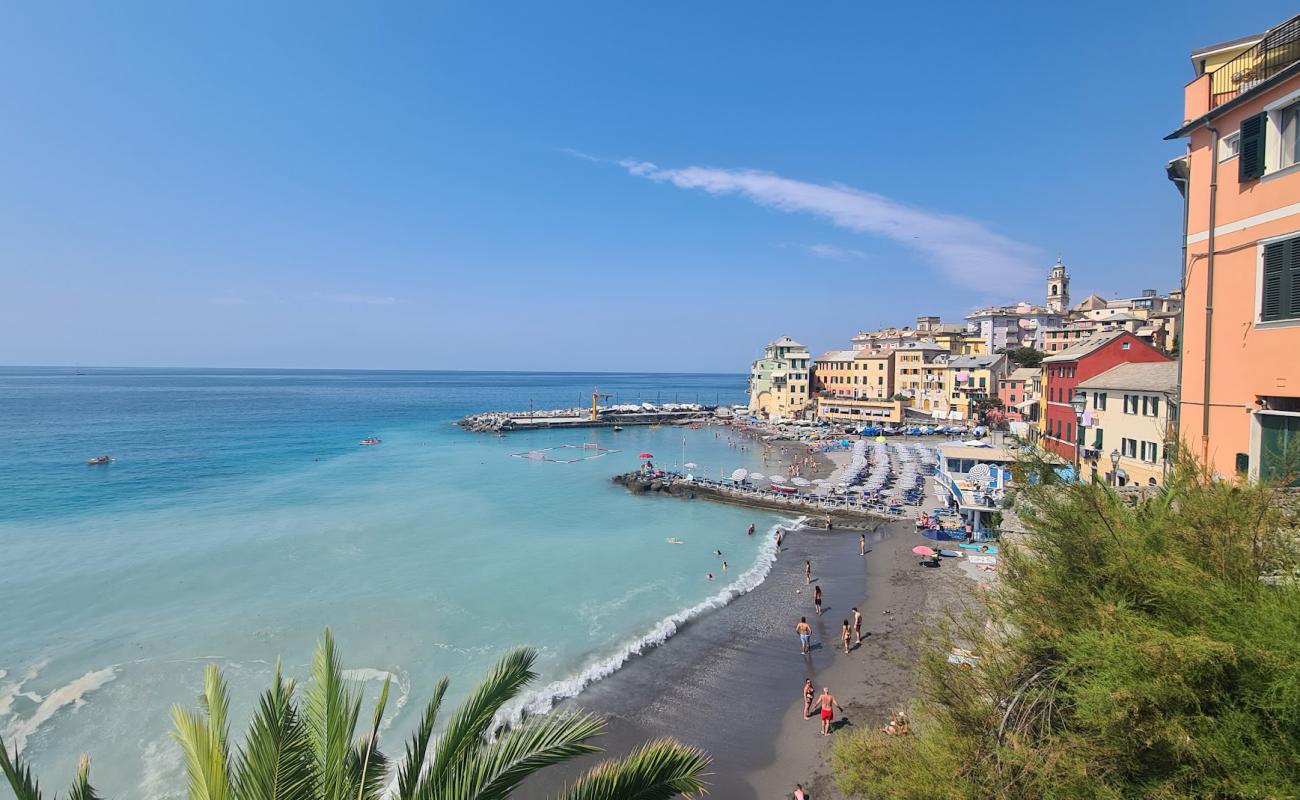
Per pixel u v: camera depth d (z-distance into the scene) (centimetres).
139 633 3148
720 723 2464
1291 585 678
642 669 2909
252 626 3253
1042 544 945
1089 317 14375
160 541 4744
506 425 14338
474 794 808
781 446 11450
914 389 13375
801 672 2867
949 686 915
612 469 9044
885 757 987
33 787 679
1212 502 818
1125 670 659
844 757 1056
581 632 3297
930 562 4162
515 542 5000
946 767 816
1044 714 784
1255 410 1223
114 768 2142
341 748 816
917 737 981
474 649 3064
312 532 5103
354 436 12138
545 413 17212
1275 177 1182
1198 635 639
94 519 5359
